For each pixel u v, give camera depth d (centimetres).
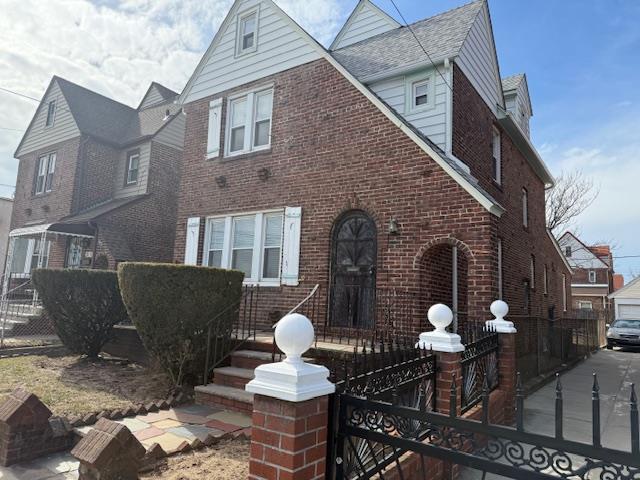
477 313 672
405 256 761
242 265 1020
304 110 955
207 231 1095
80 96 1809
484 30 1091
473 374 521
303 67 976
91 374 729
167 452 402
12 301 1212
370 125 848
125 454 353
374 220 811
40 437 433
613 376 1136
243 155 1044
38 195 1753
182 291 639
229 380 615
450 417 243
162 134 1636
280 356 641
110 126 1795
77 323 851
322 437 251
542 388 946
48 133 1781
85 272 859
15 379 664
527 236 1367
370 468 304
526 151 1366
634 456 193
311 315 862
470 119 980
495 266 697
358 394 284
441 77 905
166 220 1608
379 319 768
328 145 902
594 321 1991
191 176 1144
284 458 231
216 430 476
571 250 4138
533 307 1376
